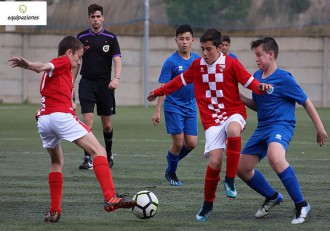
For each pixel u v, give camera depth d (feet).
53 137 46.98
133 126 123.75
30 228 44.98
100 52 75.46
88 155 73.46
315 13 177.17
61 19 177.17
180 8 177.88
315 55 171.12
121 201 44.65
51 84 46.65
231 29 177.47
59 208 47.42
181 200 56.18
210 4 176.96
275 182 65.41
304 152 89.66
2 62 173.37
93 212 50.90
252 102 50.01
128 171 72.69
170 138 106.42
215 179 47.37
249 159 48.91
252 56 171.94
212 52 47.21
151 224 46.52
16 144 97.35
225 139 47.73
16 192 59.00
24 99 174.81
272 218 49.21
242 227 45.83
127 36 172.45
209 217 49.39
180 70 66.44
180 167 76.23
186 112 66.13
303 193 59.00
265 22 177.78
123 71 173.27
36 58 173.78
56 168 47.96
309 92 172.14
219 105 47.75
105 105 75.92
